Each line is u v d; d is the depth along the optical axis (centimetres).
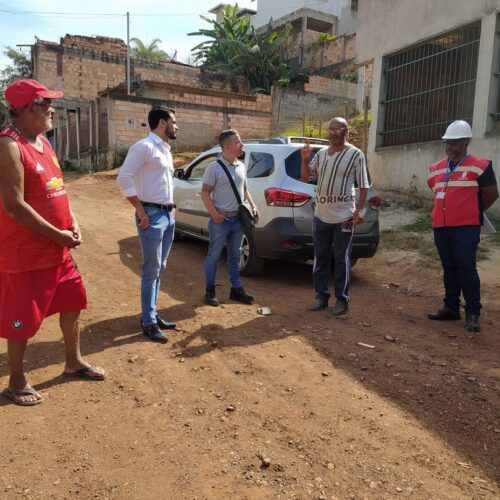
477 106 898
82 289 348
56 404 320
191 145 2169
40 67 2503
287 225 593
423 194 1008
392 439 295
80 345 409
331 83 2459
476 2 892
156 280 433
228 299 552
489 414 326
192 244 855
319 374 375
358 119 1886
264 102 2312
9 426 294
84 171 2198
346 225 499
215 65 2688
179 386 349
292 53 3045
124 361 384
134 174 407
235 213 519
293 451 280
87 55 2569
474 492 252
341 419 314
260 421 309
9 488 244
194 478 255
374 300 582
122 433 292
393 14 1081
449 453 284
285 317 499
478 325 476
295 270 705
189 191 775
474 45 920
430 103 1017
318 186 507
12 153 287
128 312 493
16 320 306
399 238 827
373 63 1154
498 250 734
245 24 2833
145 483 251
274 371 377
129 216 1095
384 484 256
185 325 463
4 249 303
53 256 316
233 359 395
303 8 3030
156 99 2081
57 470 259
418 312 538
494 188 474
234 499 241
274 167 617
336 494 247
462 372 385
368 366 391
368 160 1164
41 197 305
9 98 295
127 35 2241
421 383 365
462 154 483
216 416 313
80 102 2380
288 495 245
